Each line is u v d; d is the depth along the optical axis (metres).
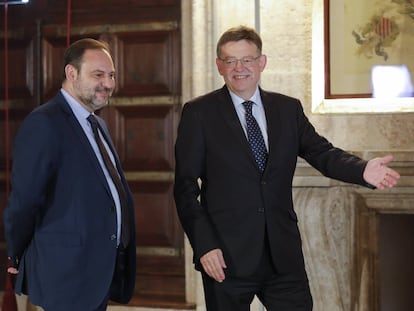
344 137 5.05
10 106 6.20
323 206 5.04
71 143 3.63
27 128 3.57
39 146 3.54
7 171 6.18
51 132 3.57
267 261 3.74
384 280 5.25
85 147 3.66
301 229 5.08
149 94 5.96
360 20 5.05
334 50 5.09
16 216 3.56
